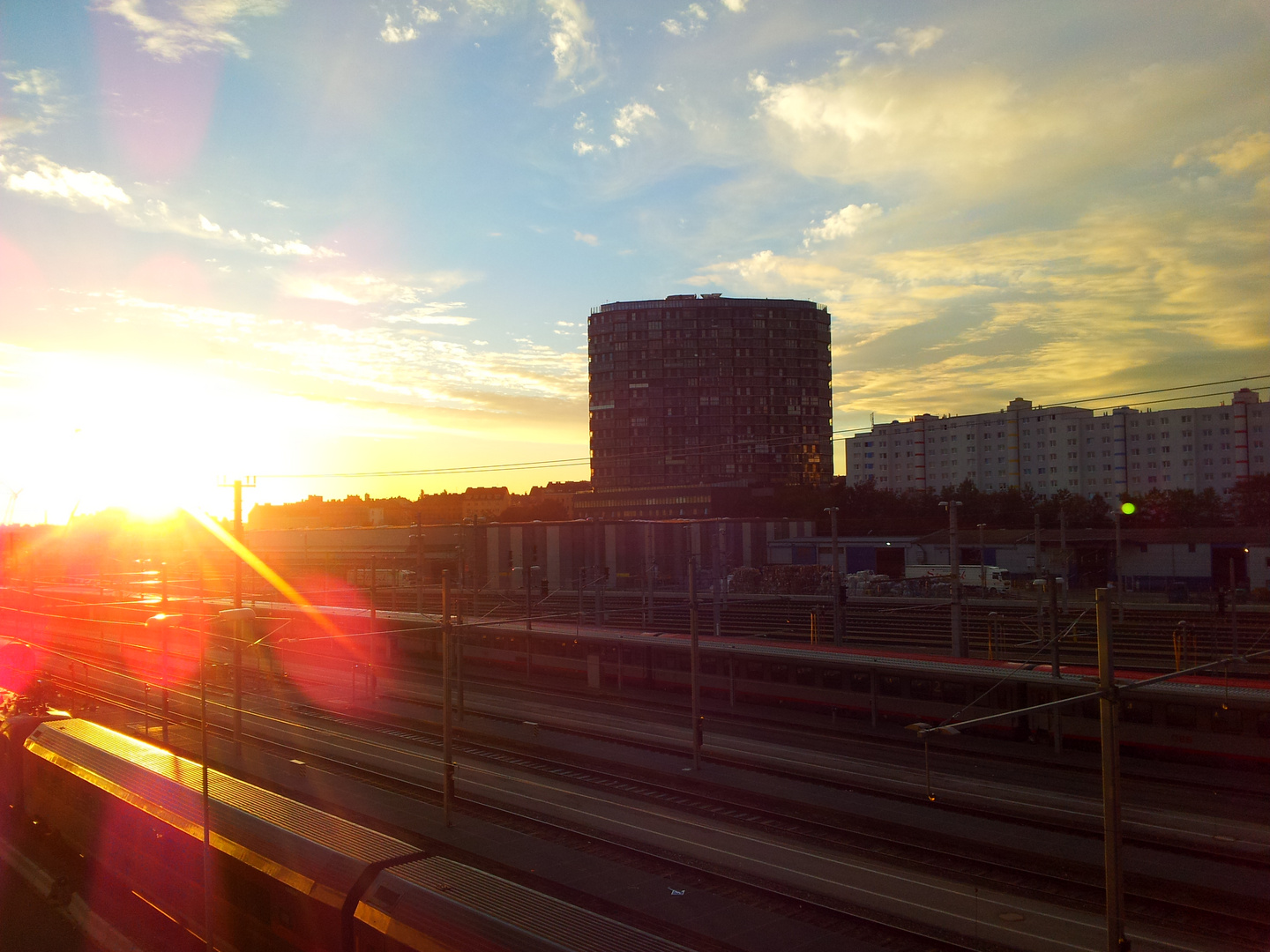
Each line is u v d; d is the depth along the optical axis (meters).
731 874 22.53
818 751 35.44
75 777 26.38
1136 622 60.09
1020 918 19.61
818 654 43.19
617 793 30.31
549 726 41.69
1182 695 32.28
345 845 18.25
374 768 34.72
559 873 23.00
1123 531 86.25
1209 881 21.20
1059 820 25.97
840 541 98.94
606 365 164.25
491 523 106.31
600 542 98.88
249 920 18.81
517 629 57.75
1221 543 80.56
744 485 146.50
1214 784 29.69
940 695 38.84
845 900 20.69
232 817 20.47
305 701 50.78
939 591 80.12
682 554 99.06
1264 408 137.75
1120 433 146.12
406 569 114.12
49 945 20.47
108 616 76.75
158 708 49.75
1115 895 14.05
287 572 130.62
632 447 162.12
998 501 113.75
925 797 28.58
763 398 163.50
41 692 52.72
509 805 29.17
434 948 14.45
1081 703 34.81
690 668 49.31
